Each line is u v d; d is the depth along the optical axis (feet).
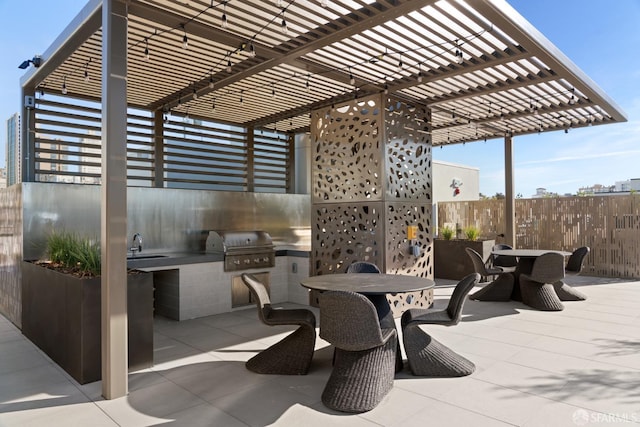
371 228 20.31
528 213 35.09
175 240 22.25
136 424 9.68
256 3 12.63
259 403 10.74
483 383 11.86
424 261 22.07
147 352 13.32
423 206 22.13
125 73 11.59
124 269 11.43
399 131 20.88
